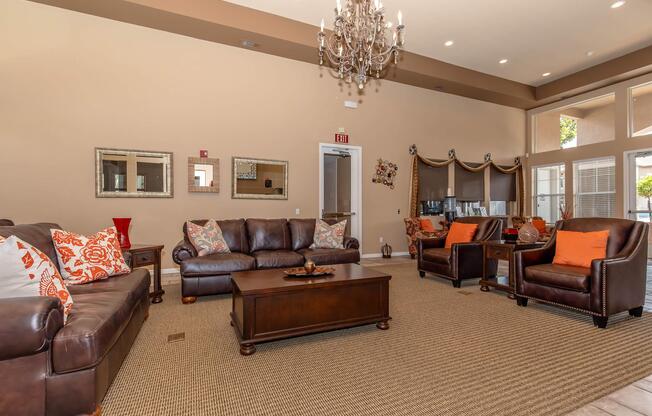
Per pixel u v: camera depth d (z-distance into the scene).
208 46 5.27
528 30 5.45
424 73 6.45
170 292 4.01
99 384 1.60
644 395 1.81
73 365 1.50
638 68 6.26
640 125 6.79
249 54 5.56
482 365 2.17
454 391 1.86
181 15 4.54
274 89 5.77
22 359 1.44
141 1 4.32
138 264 3.38
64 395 1.50
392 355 2.32
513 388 1.89
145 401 1.77
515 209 8.61
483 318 3.08
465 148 7.88
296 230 4.72
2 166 4.23
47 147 4.41
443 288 4.18
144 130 4.88
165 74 5.00
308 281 2.63
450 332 2.74
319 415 1.65
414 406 1.72
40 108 4.38
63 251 2.51
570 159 7.94
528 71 7.20
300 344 2.51
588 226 3.46
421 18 5.05
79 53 4.54
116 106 4.73
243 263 3.75
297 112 5.97
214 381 1.98
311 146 6.09
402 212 7.10
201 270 3.56
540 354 2.32
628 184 6.93
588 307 2.88
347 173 6.61
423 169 7.37
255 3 4.78
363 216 6.68
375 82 6.75
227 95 5.41
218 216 5.36
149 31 4.89
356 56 4.13
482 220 4.60
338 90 6.36
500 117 8.40
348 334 2.70
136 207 4.86
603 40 5.84
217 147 5.34
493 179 8.31
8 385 1.43
